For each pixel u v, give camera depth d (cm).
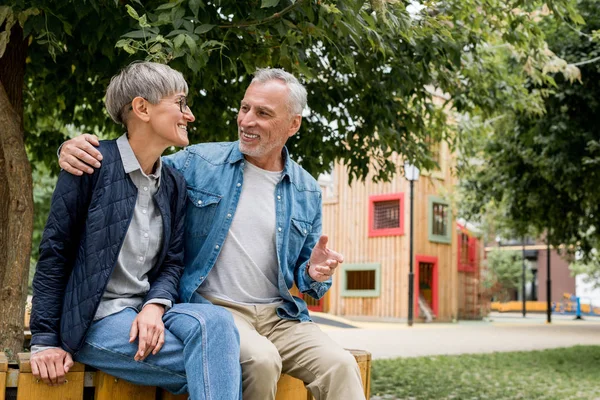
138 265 246
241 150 284
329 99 545
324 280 282
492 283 3538
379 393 707
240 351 245
